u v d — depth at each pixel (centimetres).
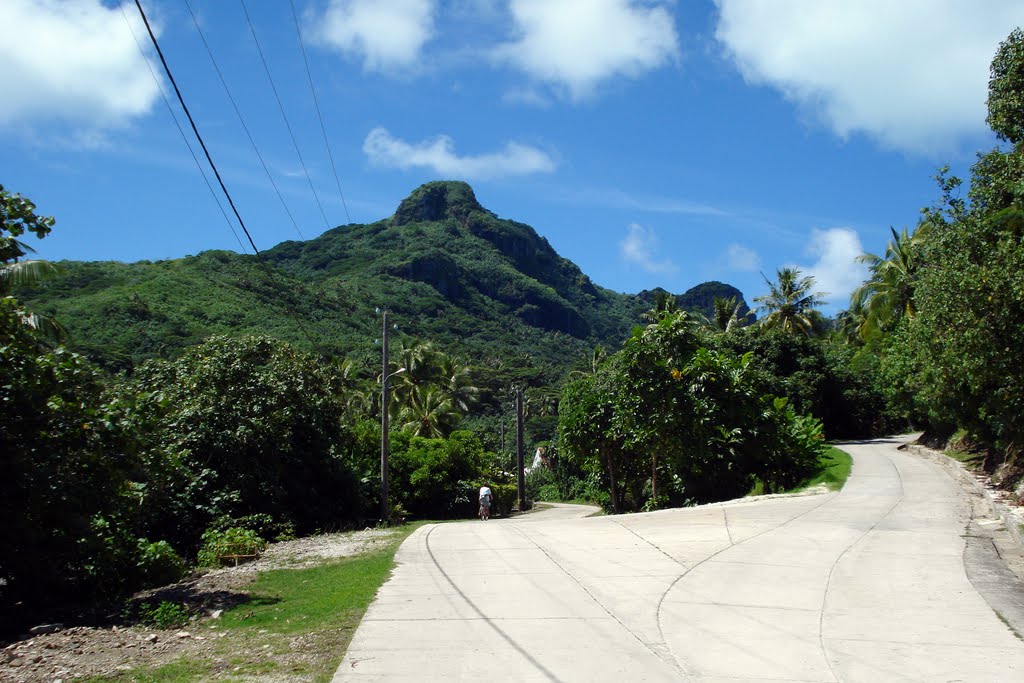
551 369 10662
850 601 792
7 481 872
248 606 859
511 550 1198
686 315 2339
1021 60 1405
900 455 2927
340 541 1611
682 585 888
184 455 1226
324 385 2331
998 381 1366
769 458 2227
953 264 1408
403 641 664
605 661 603
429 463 3347
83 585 1015
